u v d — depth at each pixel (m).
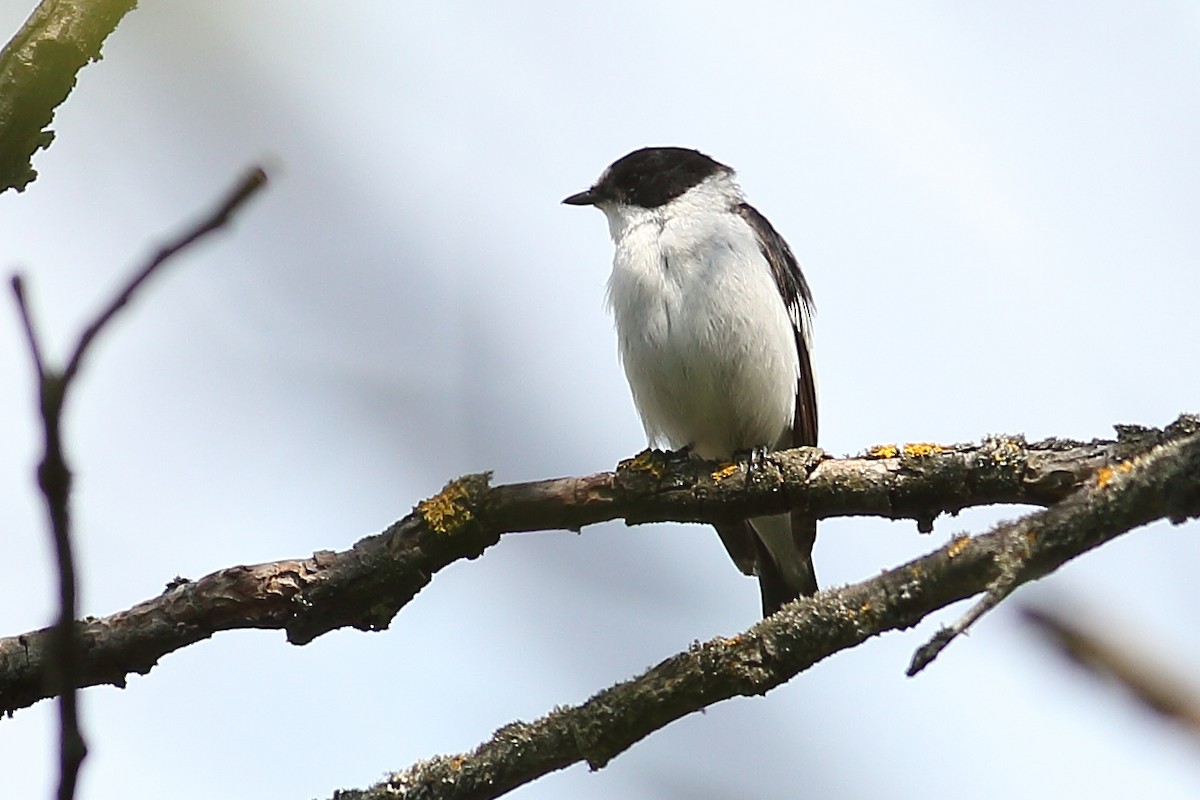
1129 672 3.12
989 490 7.93
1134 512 6.06
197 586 7.74
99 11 6.08
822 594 6.96
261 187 3.49
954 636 5.53
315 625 7.89
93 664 7.55
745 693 6.95
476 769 7.01
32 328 3.49
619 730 6.96
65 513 3.60
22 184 6.26
